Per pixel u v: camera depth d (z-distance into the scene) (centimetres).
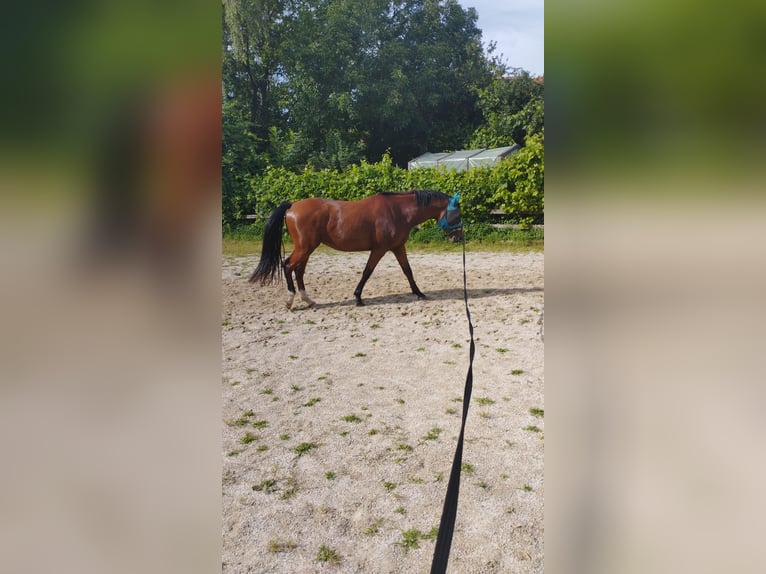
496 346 537
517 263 997
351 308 702
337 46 1897
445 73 1933
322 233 692
